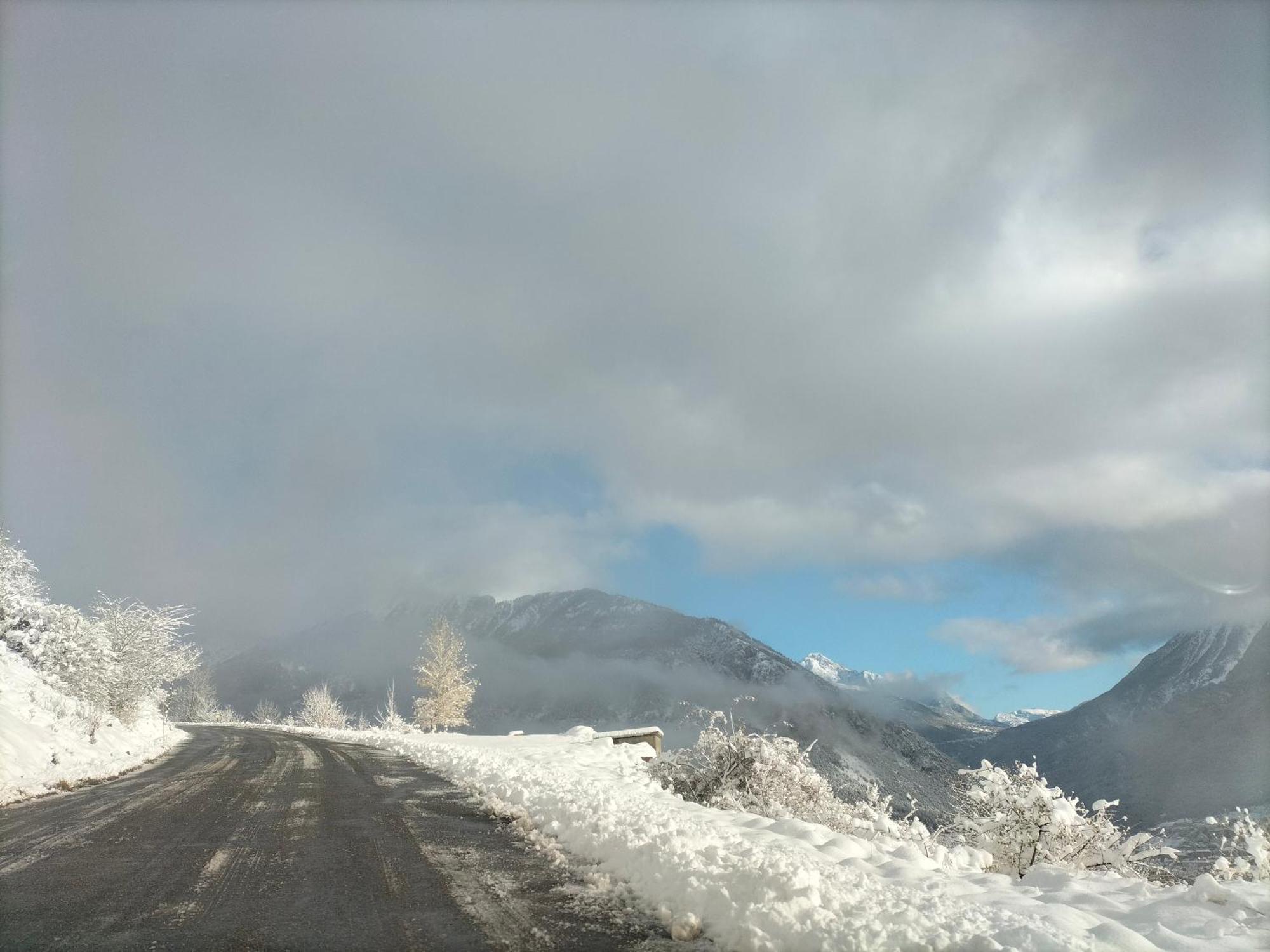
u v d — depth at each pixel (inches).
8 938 186.9
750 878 207.0
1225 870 283.0
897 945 164.9
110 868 268.1
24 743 597.6
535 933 191.2
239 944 181.9
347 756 853.2
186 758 832.9
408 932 191.8
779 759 598.5
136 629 1035.3
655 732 1105.4
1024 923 176.7
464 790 510.9
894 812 481.4
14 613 834.2
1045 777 369.4
